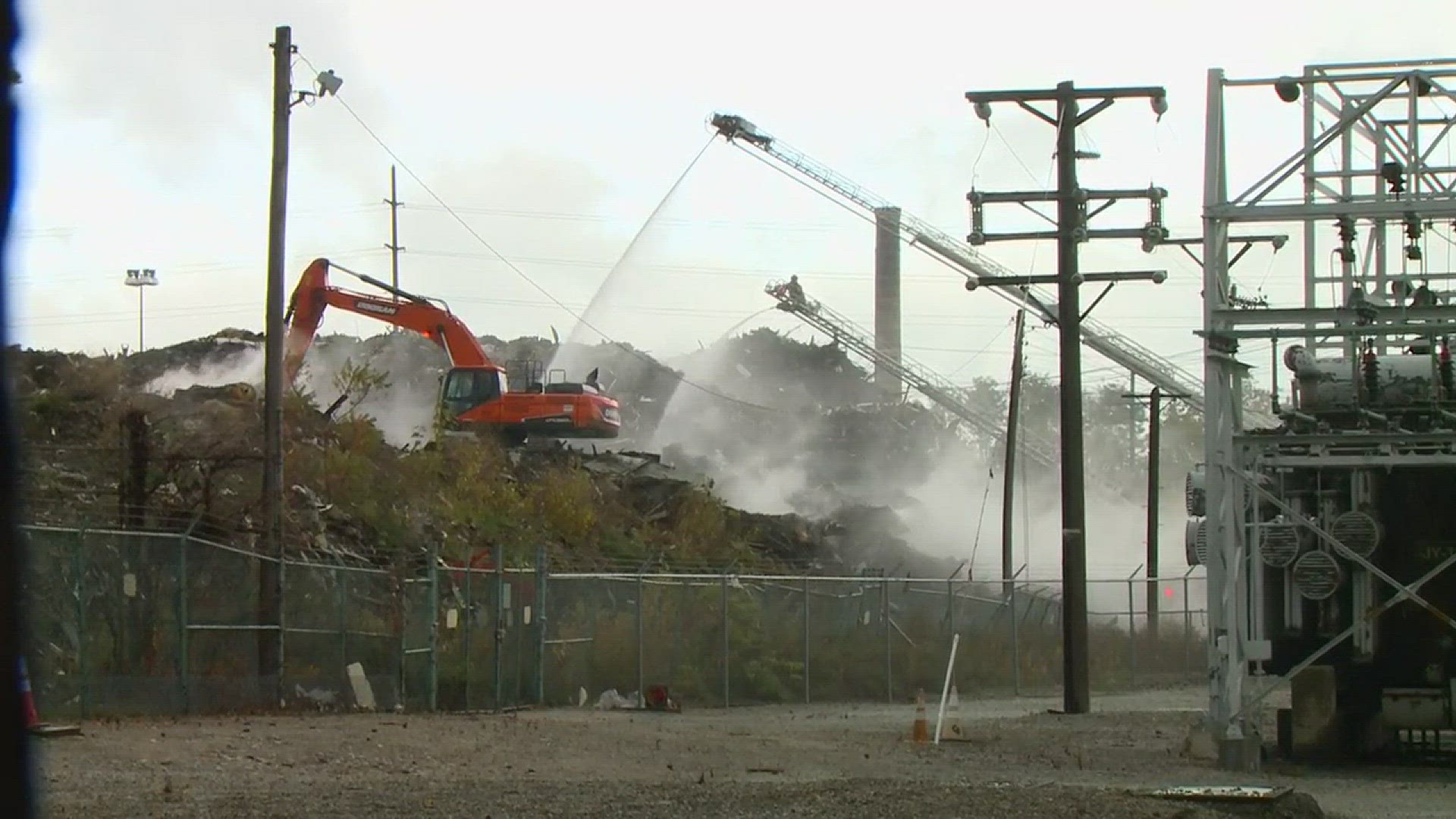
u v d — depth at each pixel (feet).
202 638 157.28
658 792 100.94
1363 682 137.90
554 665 194.49
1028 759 135.33
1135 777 121.49
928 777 118.73
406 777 108.27
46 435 202.59
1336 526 131.75
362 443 242.37
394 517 220.23
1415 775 127.34
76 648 145.07
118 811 87.30
